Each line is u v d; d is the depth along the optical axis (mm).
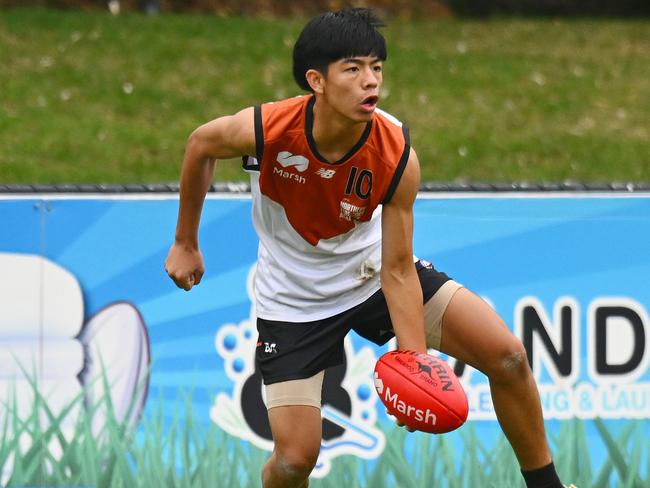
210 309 15930
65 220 15742
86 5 36906
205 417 15883
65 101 27594
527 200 16250
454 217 16172
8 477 15664
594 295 16344
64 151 24703
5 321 15648
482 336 12273
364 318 12914
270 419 12750
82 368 15766
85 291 15781
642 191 16484
